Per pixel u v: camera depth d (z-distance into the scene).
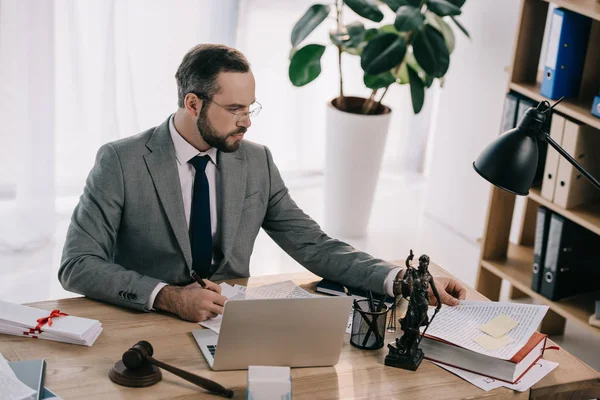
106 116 4.18
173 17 4.25
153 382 1.75
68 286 2.14
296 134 4.88
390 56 3.80
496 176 1.83
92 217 2.21
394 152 5.23
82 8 4.08
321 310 1.77
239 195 2.34
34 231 3.97
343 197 4.27
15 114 3.92
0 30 3.79
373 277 2.20
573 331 3.60
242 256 2.38
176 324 2.01
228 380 1.79
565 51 3.10
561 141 3.17
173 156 2.27
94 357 1.83
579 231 3.26
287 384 1.63
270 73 4.66
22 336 1.90
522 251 3.76
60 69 4.19
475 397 1.79
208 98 2.16
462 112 4.32
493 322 2.00
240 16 4.36
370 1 3.87
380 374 1.85
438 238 4.42
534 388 1.84
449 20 4.34
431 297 2.11
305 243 2.38
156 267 2.31
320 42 4.74
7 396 1.60
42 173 3.93
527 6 3.23
